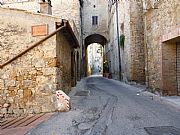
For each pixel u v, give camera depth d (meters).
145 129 5.43
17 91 8.31
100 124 6.04
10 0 19.89
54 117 7.06
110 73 32.06
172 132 5.14
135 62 17.94
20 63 8.38
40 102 8.21
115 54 27.41
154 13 11.42
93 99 10.58
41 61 8.34
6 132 5.66
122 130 5.39
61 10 23.09
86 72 41.84
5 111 8.27
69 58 13.34
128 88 15.54
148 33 12.41
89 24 36.69
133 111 7.56
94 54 74.44
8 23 9.58
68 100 8.07
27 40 9.41
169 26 9.68
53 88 8.22
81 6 30.91
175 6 9.12
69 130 5.57
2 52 9.54
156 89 11.22
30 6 19.45
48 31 9.15
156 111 7.50
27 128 5.88
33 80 8.30
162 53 10.45
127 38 19.36
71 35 10.63
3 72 8.38
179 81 10.31
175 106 8.11
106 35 36.72
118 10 24.52
